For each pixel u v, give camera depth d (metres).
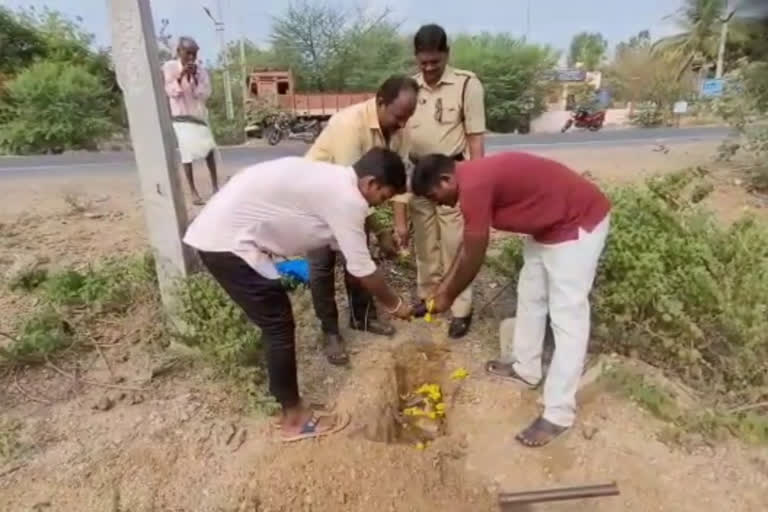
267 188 2.59
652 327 3.41
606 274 3.51
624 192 3.97
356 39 27.47
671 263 3.43
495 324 3.99
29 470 2.71
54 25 19.14
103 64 19.20
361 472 2.73
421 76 3.62
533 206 2.72
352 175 2.60
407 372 3.60
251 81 22.11
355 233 2.61
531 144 13.22
